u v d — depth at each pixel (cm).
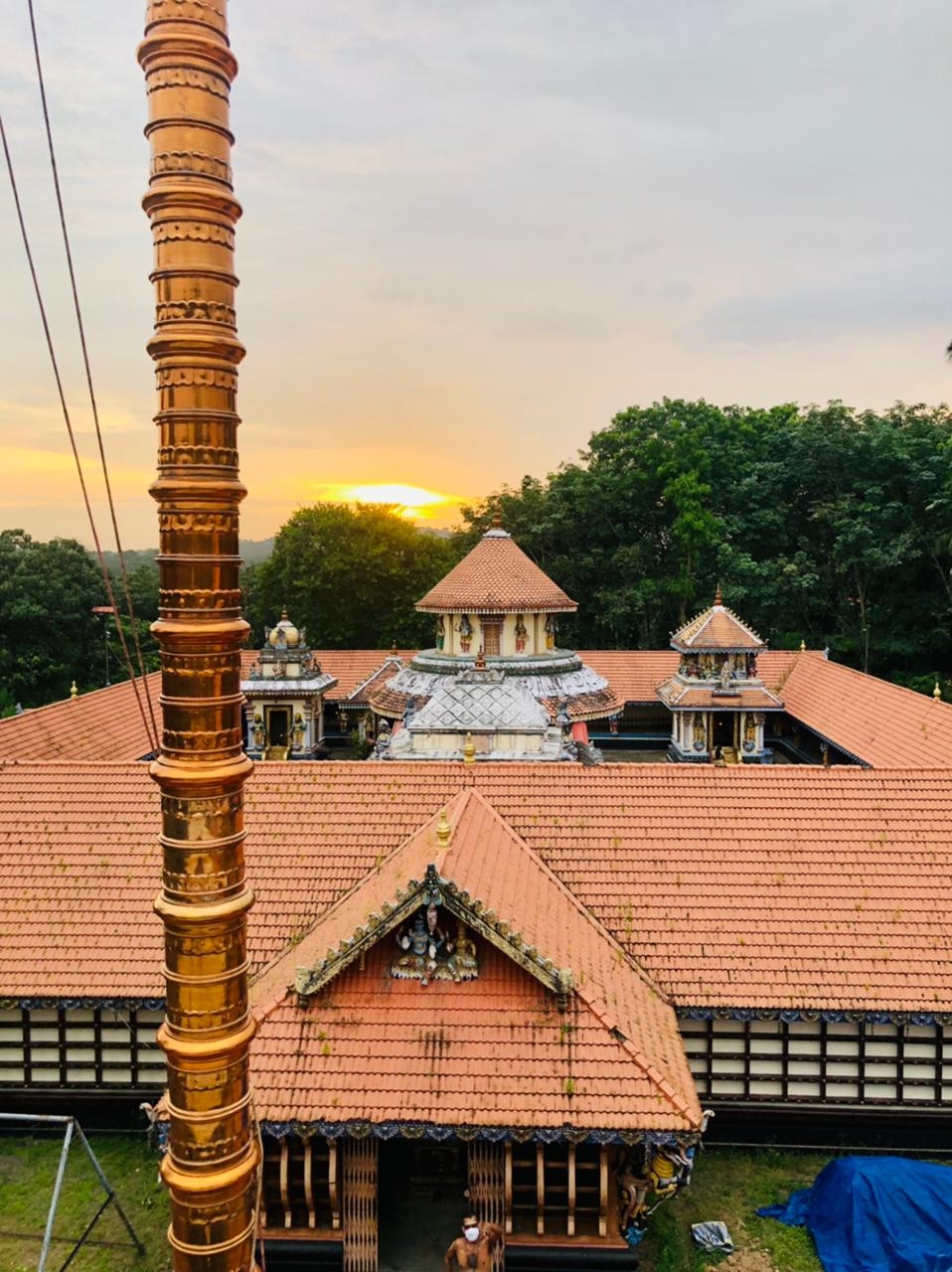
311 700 4322
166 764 716
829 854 1850
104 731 3403
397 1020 1376
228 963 730
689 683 4362
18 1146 1747
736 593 6116
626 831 1914
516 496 7125
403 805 1983
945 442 6053
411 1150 1545
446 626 4253
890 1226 1425
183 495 707
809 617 6556
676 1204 1570
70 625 6216
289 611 6562
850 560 6025
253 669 4441
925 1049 1677
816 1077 1688
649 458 6712
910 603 6169
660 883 1808
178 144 693
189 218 696
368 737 4628
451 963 1414
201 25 694
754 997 1616
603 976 1523
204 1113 721
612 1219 1353
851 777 2005
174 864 721
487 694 2917
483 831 1789
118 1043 1755
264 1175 1380
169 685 717
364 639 6606
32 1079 1769
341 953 1388
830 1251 1441
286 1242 1366
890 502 6181
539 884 1720
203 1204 722
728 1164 1677
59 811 1978
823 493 6675
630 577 6588
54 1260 1454
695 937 1711
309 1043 1357
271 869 1861
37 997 1655
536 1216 1384
